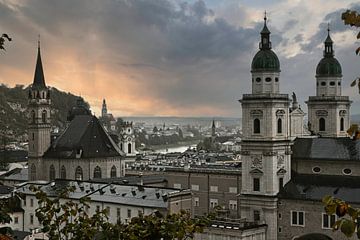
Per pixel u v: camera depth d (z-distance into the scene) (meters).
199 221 42.44
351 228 21.89
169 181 178.62
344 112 172.38
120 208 144.00
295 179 135.62
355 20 23.59
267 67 134.25
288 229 130.12
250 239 125.50
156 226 39.84
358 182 127.50
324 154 133.88
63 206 42.69
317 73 173.25
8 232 34.41
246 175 135.25
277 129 133.50
